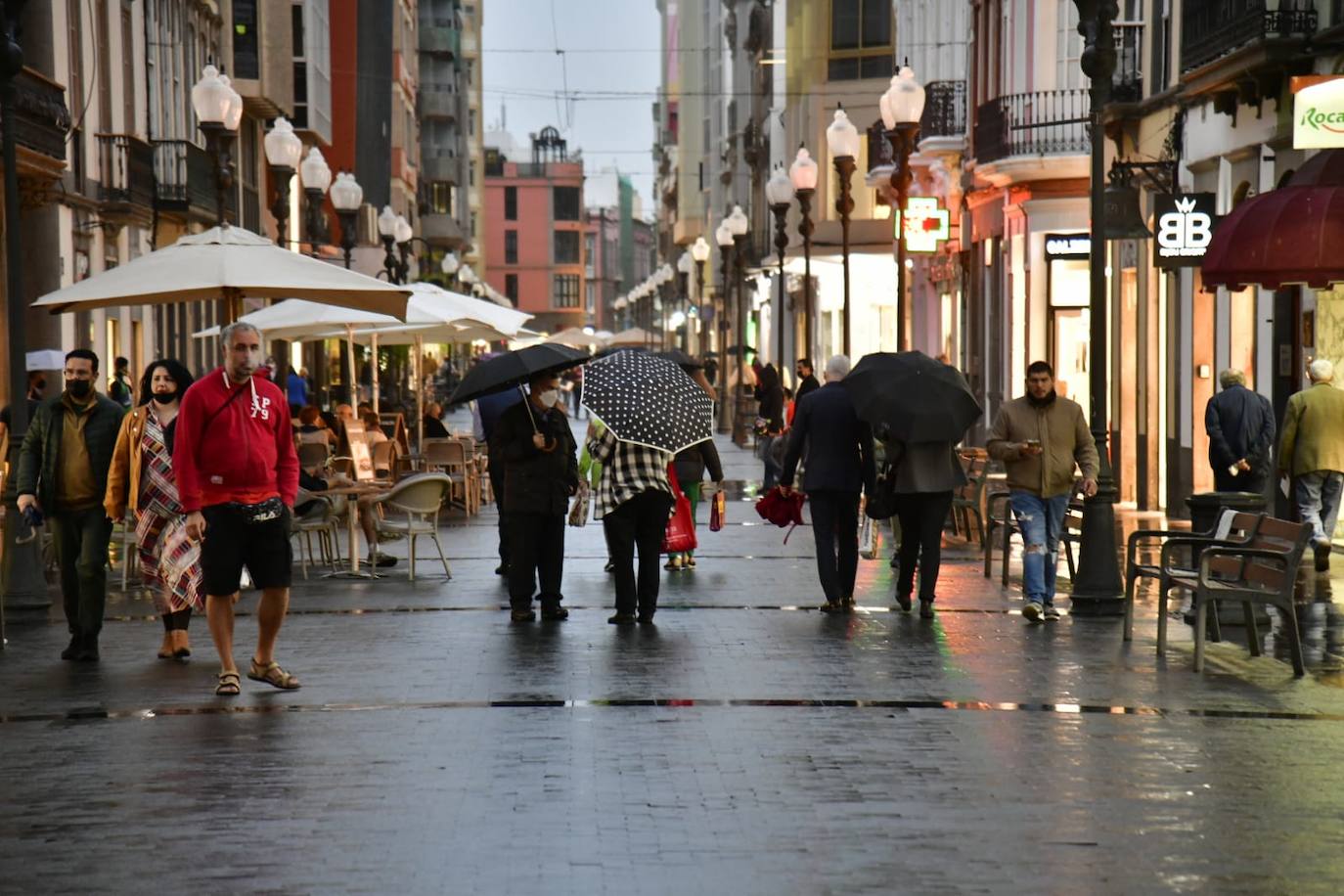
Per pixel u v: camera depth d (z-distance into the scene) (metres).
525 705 28.61
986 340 98.75
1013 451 38.84
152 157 95.75
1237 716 27.83
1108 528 39.66
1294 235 49.53
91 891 18.62
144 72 99.25
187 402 29.12
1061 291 82.81
